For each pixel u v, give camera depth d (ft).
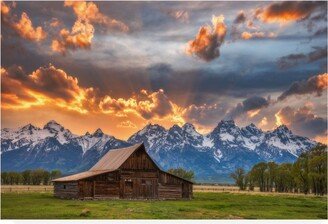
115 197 327.06
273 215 227.40
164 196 339.77
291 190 590.96
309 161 471.62
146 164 339.98
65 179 341.62
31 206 243.60
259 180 624.59
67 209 226.99
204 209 247.29
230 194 447.42
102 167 366.43
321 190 458.91
